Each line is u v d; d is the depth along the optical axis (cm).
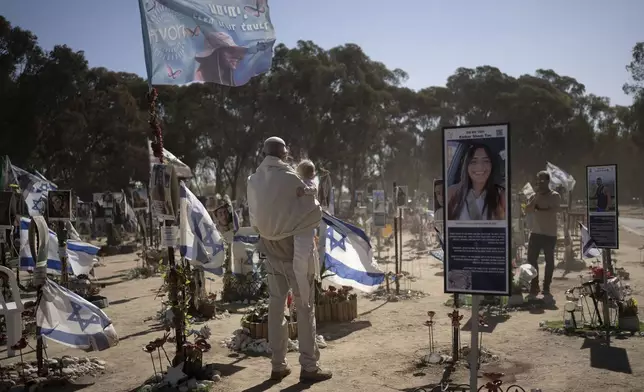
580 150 7156
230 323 975
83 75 5256
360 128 5775
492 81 7306
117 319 1048
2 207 1094
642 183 8381
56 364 705
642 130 7094
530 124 6906
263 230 638
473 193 469
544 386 585
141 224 2542
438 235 1006
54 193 1074
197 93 5625
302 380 635
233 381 638
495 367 663
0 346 842
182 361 649
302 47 6106
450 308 1058
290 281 639
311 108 5647
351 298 997
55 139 5028
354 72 6162
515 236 1691
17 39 4806
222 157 5878
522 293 1142
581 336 786
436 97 7612
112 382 656
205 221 1027
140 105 5784
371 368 679
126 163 5159
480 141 466
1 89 4700
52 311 681
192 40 631
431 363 687
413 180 7781
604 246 822
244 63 654
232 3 644
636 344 731
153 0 613
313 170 680
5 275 802
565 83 8525
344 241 962
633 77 6944
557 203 1119
